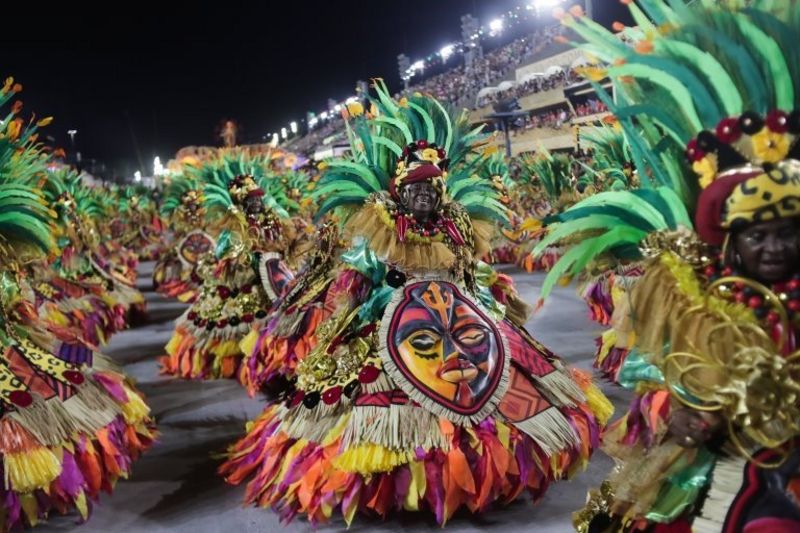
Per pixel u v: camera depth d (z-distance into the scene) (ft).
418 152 12.79
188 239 35.70
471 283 13.15
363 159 13.96
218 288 22.57
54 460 11.82
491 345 12.41
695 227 7.37
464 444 11.82
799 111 6.68
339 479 11.72
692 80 7.09
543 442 12.00
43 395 12.28
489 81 112.68
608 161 22.27
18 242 13.14
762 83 6.94
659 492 7.64
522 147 74.18
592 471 14.26
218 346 22.08
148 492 14.15
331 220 16.92
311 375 12.61
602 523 8.21
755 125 6.69
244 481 14.34
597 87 7.47
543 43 105.29
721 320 7.04
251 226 22.20
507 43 142.10
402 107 13.85
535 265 45.70
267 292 21.75
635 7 7.54
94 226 34.35
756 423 6.78
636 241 7.80
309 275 18.47
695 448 7.52
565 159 35.24
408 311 12.38
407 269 12.60
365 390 12.02
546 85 82.64
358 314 12.64
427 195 12.50
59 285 26.53
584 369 21.99
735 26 7.13
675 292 7.28
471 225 13.28
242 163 24.39
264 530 12.35
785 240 6.72
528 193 43.55
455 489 11.65
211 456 15.94
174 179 43.80
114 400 13.58
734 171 6.82
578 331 27.91
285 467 12.39
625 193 7.63
